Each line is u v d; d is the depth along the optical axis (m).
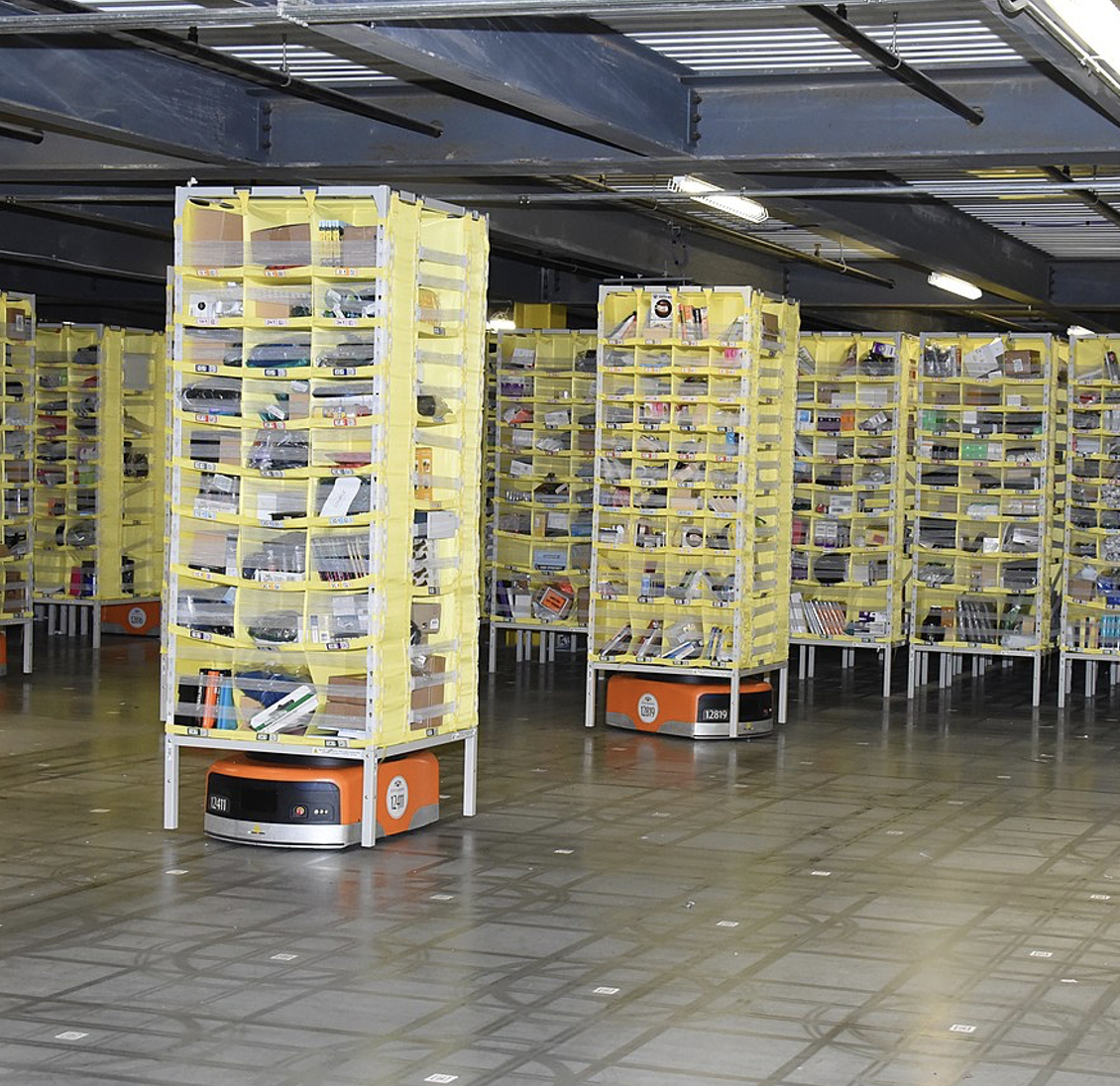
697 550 11.55
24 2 7.65
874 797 9.59
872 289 17.45
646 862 7.88
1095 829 8.80
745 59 8.74
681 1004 5.79
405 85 9.76
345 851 7.95
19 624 15.05
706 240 16.39
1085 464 13.90
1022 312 19.45
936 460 14.04
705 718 11.49
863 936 6.68
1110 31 5.41
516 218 13.58
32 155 10.27
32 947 6.34
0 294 13.48
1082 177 11.65
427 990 5.89
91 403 16.22
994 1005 5.84
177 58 9.18
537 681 14.34
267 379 8.00
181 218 8.05
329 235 7.87
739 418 11.47
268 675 8.24
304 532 8.04
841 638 14.36
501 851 8.04
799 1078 5.08
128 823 8.47
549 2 5.24
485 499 16.53
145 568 16.81
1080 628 13.65
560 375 14.85
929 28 7.91
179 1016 5.58
